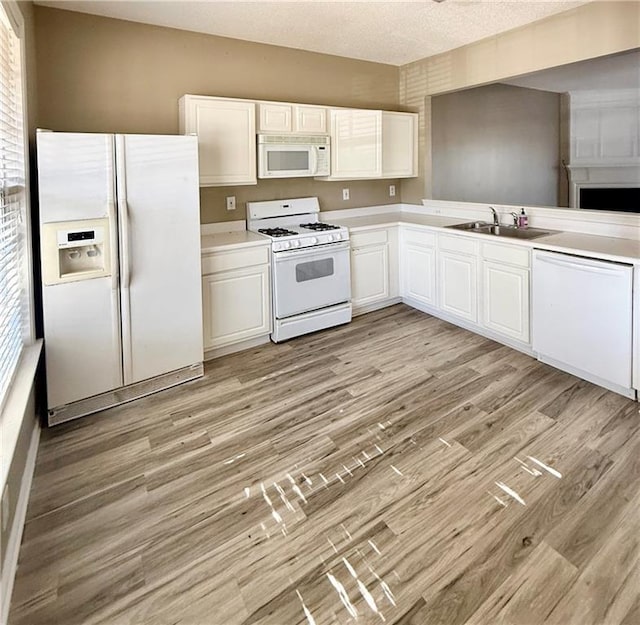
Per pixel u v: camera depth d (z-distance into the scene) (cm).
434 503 196
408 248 454
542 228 385
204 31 360
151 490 210
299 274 385
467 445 237
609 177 617
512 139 591
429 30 371
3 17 210
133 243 278
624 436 238
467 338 386
